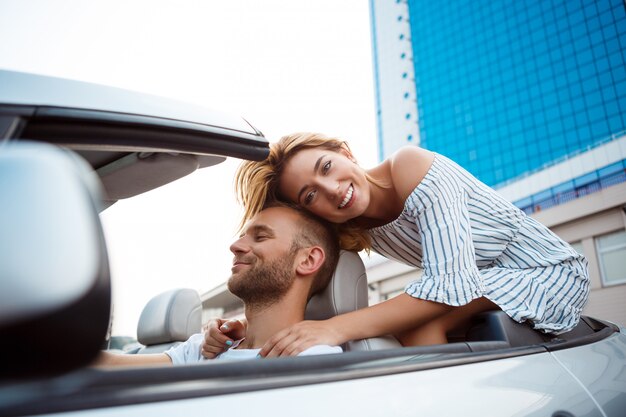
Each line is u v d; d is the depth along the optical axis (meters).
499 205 1.54
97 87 0.70
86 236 0.33
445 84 38.62
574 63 31.88
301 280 1.26
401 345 1.21
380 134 43.34
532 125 32.62
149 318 1.94
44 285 0.30
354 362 0.65
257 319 1.25
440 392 0.66
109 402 0.41
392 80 43.19
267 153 0.89
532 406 0.74
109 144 0.69
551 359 0.94
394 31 44.56
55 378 0.33
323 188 1.45
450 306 1.23
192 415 0.44
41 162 0.35
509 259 1.54
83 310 0.31
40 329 0.30
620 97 29.47
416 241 1.60
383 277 15.75
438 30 40.59
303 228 1.30
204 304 2.20
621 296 14.09
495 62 35.97
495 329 1.06
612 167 21.33
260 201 1.53
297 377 0.56
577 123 30.67
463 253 1.29
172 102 0.79
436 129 38.06
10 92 0.59
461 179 1.52
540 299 1.28
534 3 35.03
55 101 0.62
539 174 24.17
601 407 0.85
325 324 1.10
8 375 0.31
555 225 15.81
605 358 1.07
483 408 0.67
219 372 0.51
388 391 0.61
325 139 1.53
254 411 0.48
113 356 1.24
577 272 1.47
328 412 0.52
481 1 38.25
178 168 0.95
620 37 30.50
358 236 1.55
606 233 14.80
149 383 0.45
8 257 0.30
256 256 1.25
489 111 35.25
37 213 0.32
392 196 1.61
